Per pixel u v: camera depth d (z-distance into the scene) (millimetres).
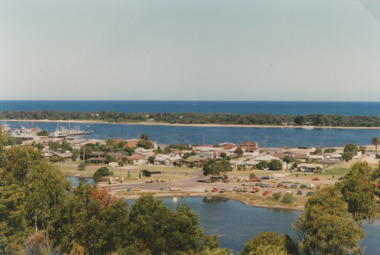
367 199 34656
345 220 27453
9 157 28750
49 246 26656
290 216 52656
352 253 28781
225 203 60969
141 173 83062
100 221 26750
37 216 27078
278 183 72375
